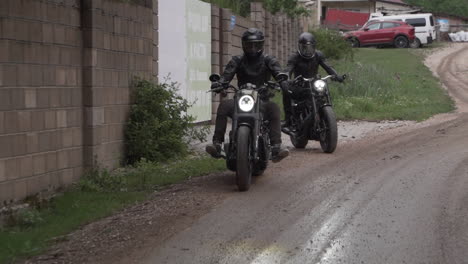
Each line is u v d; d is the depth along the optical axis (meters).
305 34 11.99
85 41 9.44
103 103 9.84
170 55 13.83
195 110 15.10
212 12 16.05
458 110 20.16
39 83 8.27
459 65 35.97
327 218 7.02
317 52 12.10
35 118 8.18
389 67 32.66
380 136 13.96
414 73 30.88
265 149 8.72
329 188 8.55
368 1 57.91
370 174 9.46
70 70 9.07
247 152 8.32
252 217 7.12
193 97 14.96
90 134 9.47
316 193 8.26
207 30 15.77
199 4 15.22
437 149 11.76
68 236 6.64
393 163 10.37
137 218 7.26
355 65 28.98
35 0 8.16
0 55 7.48
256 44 8.95
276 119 9.00
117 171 10.12
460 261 5.62
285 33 26.16
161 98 11.11
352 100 19.36
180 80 14.22
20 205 7.61
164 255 5.88
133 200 8.13
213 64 16.19
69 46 9.03
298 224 6.80
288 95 12.10
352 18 54.72
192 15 14.84
